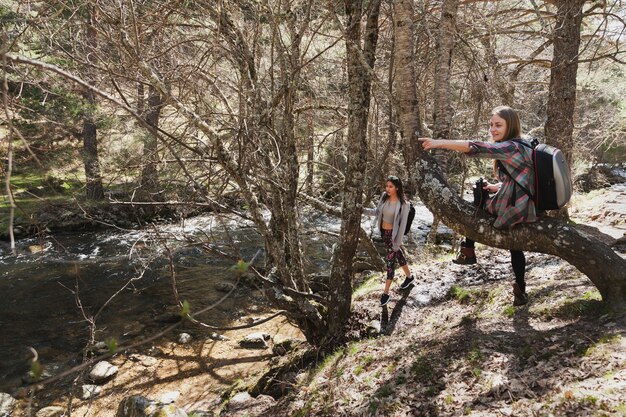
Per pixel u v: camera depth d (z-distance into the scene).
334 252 6.32
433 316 5.82
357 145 5.66
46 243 14.00
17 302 10.34
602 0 9.09
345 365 5.15
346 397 4.40
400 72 4.66
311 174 9.09
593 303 4.17
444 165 4.63
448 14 4.80
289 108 6.17
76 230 15.04
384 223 6.25
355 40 5.48
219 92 6.16
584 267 3.74
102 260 12.89
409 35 4.61
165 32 6.58
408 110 4.66
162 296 10.72
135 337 8.81
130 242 14.03
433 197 4.27
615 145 15.59
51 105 9.69
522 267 4.64
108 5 5.15
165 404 5.42
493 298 5.55
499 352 4.00
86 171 9.77
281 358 6.86
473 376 3.80
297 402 4.94
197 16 6.33
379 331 5.80
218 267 12.55
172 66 6.69
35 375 1.41
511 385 3.45
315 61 8.98
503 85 8.81
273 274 6.27
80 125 11.14
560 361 3.49
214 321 9.59
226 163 4.88
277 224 6.40
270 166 6.07
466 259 4.65
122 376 7.58
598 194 12.92
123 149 9.45
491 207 3.82
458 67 9.80
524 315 4.64
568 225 3.77
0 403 6.59
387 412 3.81
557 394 3.13
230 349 8.43
